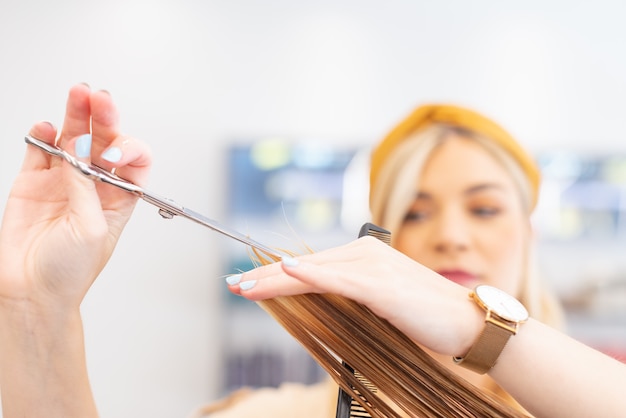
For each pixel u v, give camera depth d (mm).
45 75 2350
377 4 2354
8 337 592
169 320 2301
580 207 2217
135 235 2305
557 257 2191
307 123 2330
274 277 583
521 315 589
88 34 2354
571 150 2246
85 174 558
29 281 580
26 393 600
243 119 2336
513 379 599
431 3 2346
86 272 581
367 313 602
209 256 2301
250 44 2352
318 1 2355
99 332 2303
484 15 2344
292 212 2275
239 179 2299
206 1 2354
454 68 2336
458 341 590
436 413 599
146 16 2354
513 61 2332
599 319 2182
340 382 610
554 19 2334
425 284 591
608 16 2326
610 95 2318
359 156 2289
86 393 612
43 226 601
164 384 2299
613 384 586
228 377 2250
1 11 2348
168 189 2318
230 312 2270
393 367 602
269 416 2197
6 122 2346
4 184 2342
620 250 2205
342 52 2348
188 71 2346
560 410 593
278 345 2256
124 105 2340
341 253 590
